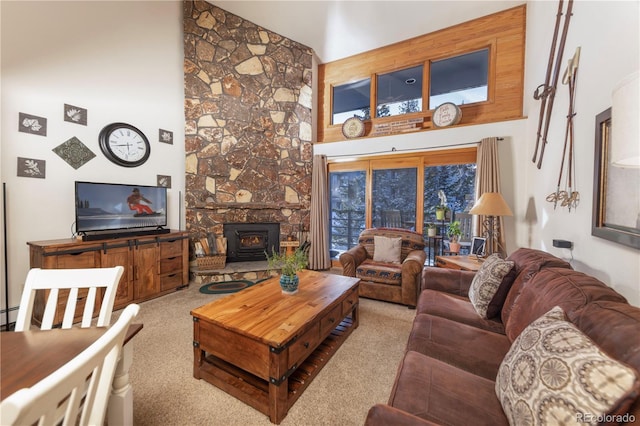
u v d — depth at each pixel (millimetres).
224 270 3973
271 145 4613
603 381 702
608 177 1599
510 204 3576
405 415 860
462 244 3734
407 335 2479
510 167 3580
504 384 1007
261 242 4539
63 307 2553
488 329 1771
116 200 3082
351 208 4992
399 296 3166
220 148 4203
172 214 3881
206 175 4102
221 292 3482
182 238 3578
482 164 3604
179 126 3938
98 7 3094
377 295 3273
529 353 957
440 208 4039
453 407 1022
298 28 4367
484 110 3961
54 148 2828
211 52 4086
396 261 3615
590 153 1869
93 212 2904
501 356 1407
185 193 4004
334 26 4258
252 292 2262
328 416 1549
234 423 1496
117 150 3277
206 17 4023
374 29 4277
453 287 2428
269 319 1751
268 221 4586
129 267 3010
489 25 3906
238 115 4328
